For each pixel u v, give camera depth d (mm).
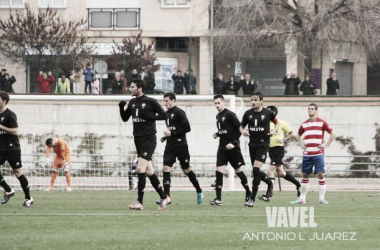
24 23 120438
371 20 125000
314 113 57031
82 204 54812
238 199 61281
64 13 148625
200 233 38625
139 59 118125
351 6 124438
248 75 116500
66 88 112625
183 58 141250
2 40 118875
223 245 35125
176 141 53438
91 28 148250
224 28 128500
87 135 103938
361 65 134250
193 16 142625
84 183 89375
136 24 148000
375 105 112188
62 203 55875
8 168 87875
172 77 113750
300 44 124250
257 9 125500
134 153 101938
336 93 115062
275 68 123625
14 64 116188
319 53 124562
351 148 111938
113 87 111438
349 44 125750
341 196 67750
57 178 89062
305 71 120875
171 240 36250
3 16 149250
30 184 86125
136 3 148000
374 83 137125
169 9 147750
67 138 104000
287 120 112375
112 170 91562
